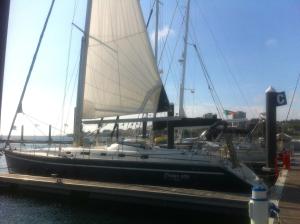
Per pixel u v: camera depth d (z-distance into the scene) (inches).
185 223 438.0
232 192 486.3
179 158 519.8
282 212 338.3
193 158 511.5
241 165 524.7
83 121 658.2
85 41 664.4
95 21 671.1
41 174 641.0
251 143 858.8
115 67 645.9
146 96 613.9
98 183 527.8
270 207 267.4
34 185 561.0
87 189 503.5
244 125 610.5
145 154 545.0
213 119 529.3
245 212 397.1
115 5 662.5
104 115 646.5
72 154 608.1
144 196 456.8
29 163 658.8
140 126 631.8
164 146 573.3
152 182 531.8
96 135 650.2
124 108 630.5
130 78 632.4
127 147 571.8
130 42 642.8
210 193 444.5
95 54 661.9
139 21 637.3
